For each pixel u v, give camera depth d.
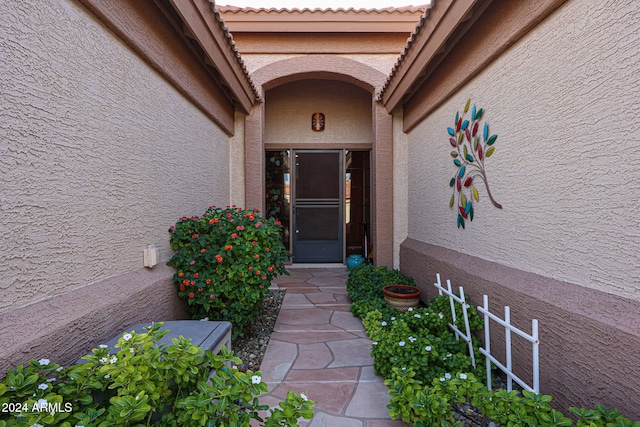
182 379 1.28
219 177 4.21
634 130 1.33
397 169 4.89
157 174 2.50
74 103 1.61
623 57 1.37
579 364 1.54
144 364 1.20
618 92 1.40
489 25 2.34
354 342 2.86
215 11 2.86
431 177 3.76
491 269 2.38
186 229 2.76
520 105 2.08
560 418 1.27
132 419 1.01
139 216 2.24
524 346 1.94
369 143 6.16
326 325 3.27
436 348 2.21
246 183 4.85
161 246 2.56
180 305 2.73
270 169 6.27
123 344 1.26
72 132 1.60
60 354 1.42
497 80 2.34
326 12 4.70
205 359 1.40
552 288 1.77
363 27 4.76
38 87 1.39
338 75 4.98
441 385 1.62
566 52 1.69
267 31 4.77
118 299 1.84
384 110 4.88
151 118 2.40
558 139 1.75
